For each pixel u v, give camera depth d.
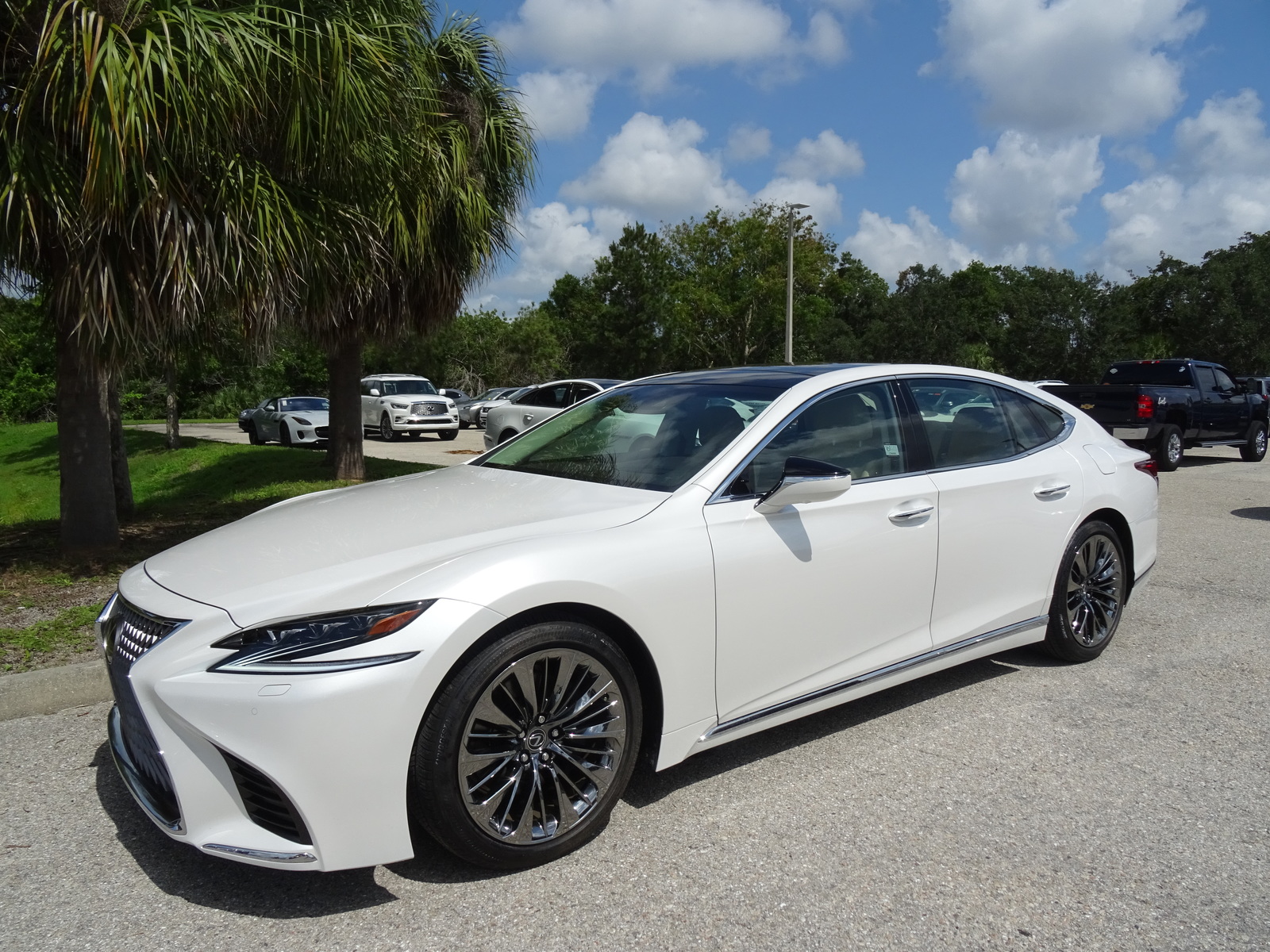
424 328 10.65
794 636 3.18
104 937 2.30
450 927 2.35
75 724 3.72
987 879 2.57
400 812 2.36
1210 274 44.47
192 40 4.70
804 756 3.42
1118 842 2.79
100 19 4.47
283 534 2.96
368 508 3.23
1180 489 11.67
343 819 2.30
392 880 2.57
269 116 5.45
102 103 4.45
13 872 2.62
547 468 3.67
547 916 2.39
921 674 3.67
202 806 2.32
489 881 2.56
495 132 9.50
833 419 3.52
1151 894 2.50
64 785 3.17
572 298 70.50
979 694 4.09
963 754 3.43
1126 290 49.19
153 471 16.16
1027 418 4.35
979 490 3.80
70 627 4.58
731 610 2.99
